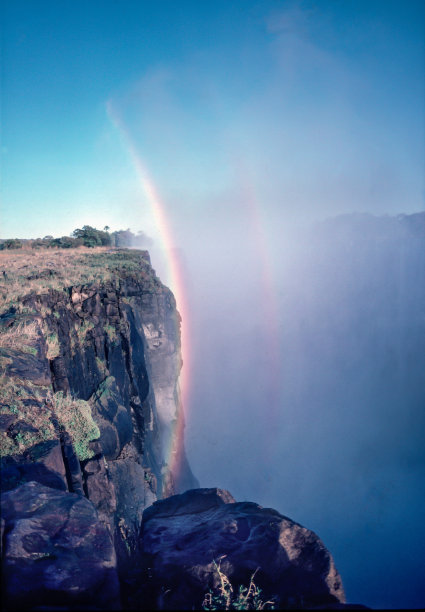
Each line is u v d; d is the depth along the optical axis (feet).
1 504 10.46
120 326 51.06
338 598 11.26
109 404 38.09
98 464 18.10
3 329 26.63
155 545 13.66
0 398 18.26
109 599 8.35
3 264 75.25
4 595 7.96
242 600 10.52
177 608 10.64
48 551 9.14
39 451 15.07
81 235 186.70
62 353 32.71
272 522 13.65
